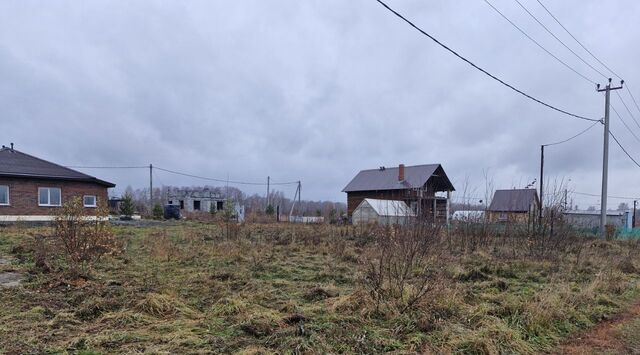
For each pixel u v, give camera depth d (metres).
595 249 12.38
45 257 7.55
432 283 5.32
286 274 7.62
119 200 38.22
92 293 5.36
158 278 6.69
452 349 3.91
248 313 4.75
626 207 53.56
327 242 12.79
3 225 17.92
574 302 5.80
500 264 8.83
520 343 4.18
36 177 21.00
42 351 3.52
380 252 6.71
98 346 3.71
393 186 35.34
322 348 3.73
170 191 53.25
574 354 4.09
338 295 5.79
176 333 4.05
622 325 5.11
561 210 11.48
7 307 4.76
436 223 8.43
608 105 18.12
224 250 10.24
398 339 4.10
